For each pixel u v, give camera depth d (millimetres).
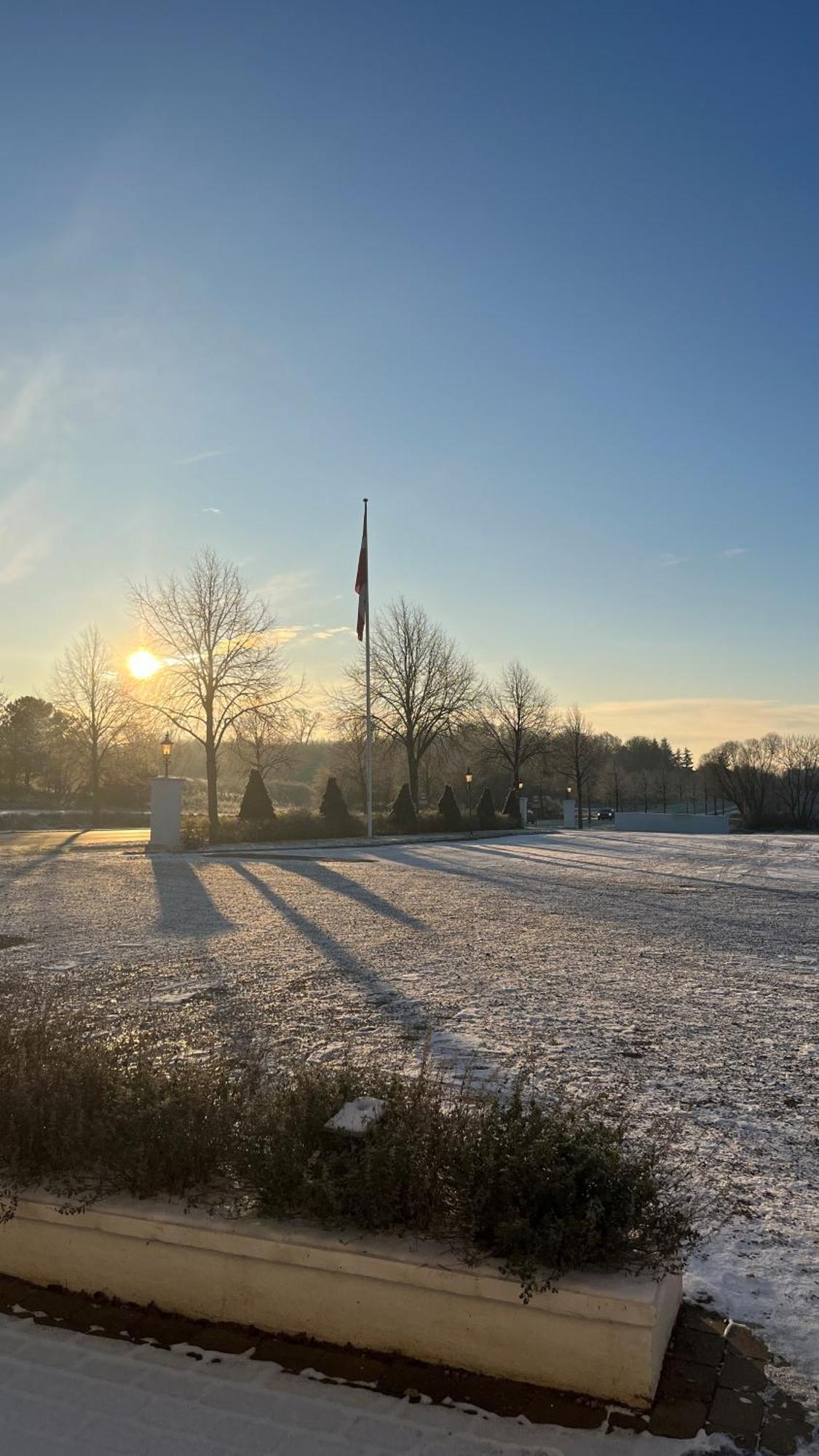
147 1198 3852
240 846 35094
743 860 30234
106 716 49438
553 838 46062
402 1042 7754
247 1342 3455
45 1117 4055
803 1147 5551
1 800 68062
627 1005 9266
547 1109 5863
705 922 15305
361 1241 3475
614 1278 3246
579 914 16281
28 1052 4703
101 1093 4199
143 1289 3691
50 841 36906
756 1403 3143
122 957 11656
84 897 18203
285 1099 4082
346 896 18906
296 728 47906
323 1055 7289
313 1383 3219
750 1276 4020
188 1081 4301
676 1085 6711
